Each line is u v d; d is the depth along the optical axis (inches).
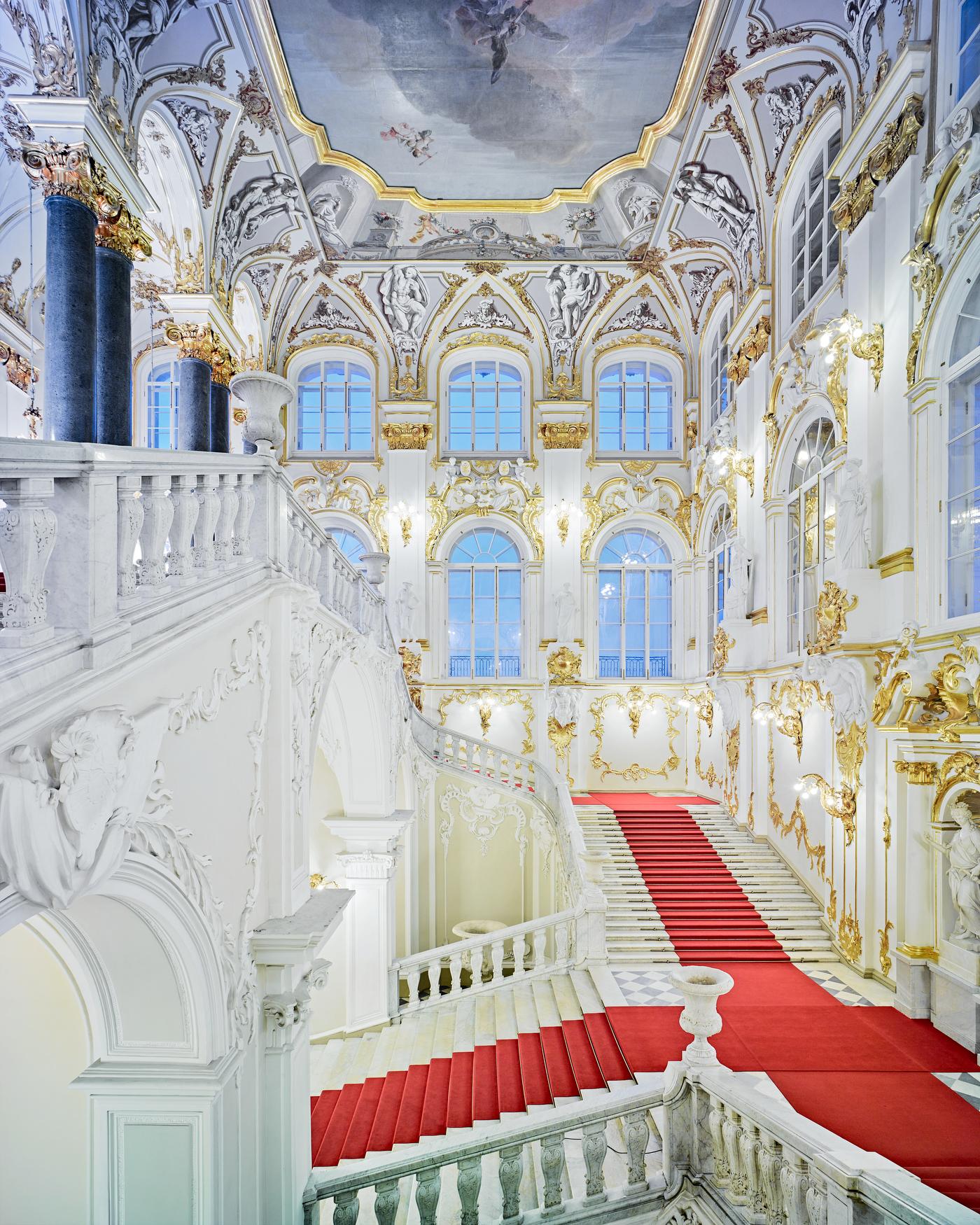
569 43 462.9
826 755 428.1
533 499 745.0
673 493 743.1
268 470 222.4
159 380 701.9
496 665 745.6
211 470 188.1
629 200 617.0
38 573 125.3
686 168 552.7
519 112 524.1
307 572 279.9
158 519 162.2
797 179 486.3
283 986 215.9
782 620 509.0
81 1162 176.6
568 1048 323.9
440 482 747.4
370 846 451.8
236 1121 191.5
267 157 529.3
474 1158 221.3
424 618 732.0
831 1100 257.6
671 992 371.6
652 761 727.7
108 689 138.7
